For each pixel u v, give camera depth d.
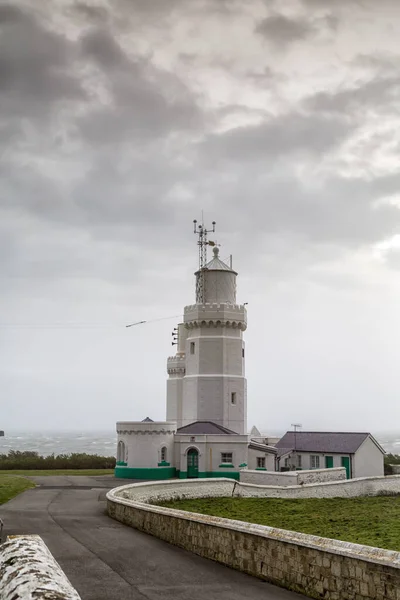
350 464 66.25
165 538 25.42
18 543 11.91
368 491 53.41
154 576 19.11
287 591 17.39
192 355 74.56
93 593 16.98
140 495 40.91
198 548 22.58
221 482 47.62
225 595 16.98
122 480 60.62
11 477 59.72
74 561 21.08
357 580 15.15
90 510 36.75
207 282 77.56
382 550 14.90
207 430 66.50
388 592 14.24
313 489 50.59
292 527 32.75
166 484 44.00
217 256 79.75
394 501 48.62
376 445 68.44
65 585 9.34
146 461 63.19
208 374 73.06
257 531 19.23
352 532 30.84
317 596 16.45
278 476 53.88
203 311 74.00
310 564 16.83
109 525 30.08
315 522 34.75
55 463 82.69
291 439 72.50
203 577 19.03
